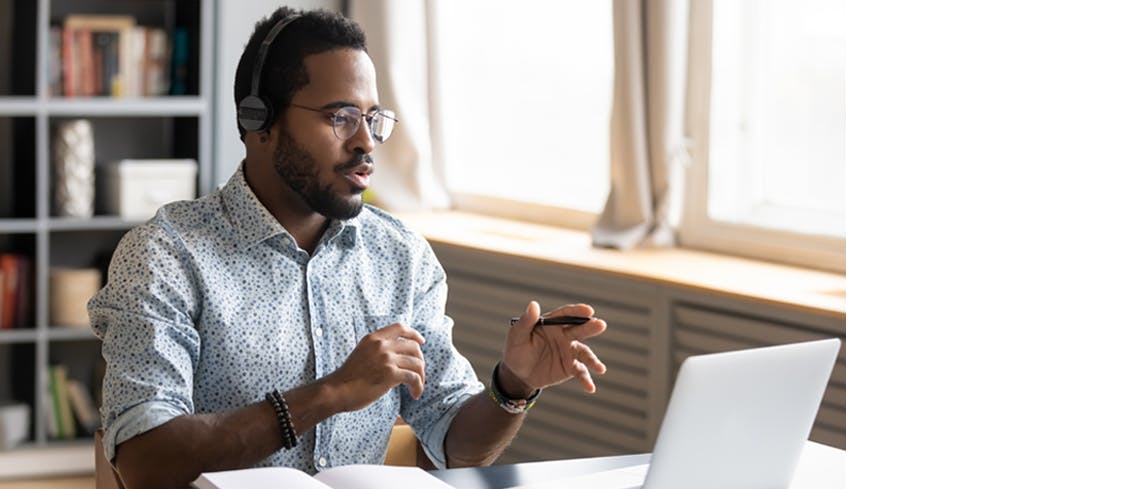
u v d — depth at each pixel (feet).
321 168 6.93
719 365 5.75
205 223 7.06
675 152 13.83
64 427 15.55
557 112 15.88
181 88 15.89
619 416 13.19
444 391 7.65
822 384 6.31
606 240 13.96
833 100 12.98
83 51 15.24
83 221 15.16
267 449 6.42
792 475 6.49
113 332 6.64
